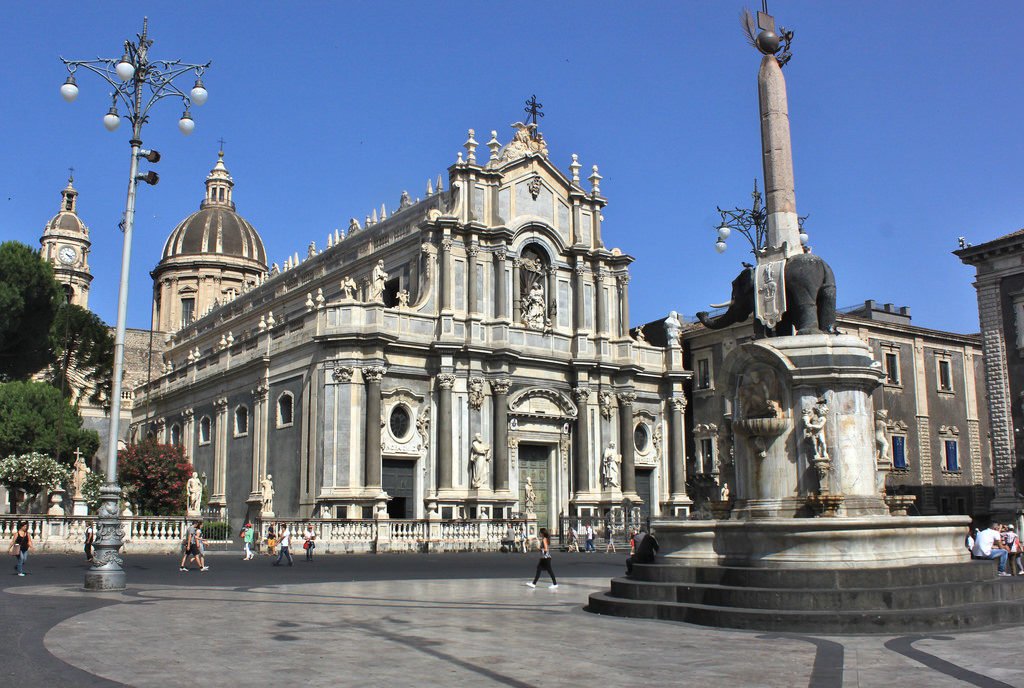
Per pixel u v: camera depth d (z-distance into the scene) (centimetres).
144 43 2581
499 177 5841
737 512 2094
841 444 2034
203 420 6669
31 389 6162
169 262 10325
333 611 1997
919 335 6625
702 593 1862
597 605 1994
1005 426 4953
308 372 5341
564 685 1155
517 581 2970
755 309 2236
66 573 3055
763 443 2070
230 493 6091
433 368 5484
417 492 5353
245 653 1393
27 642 1477
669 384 6531
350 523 4788
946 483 6550
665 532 2112
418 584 2822
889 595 1708
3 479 5275
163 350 9906
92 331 7156
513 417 5738
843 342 2075
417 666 1288
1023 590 1906
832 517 1894
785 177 2283
